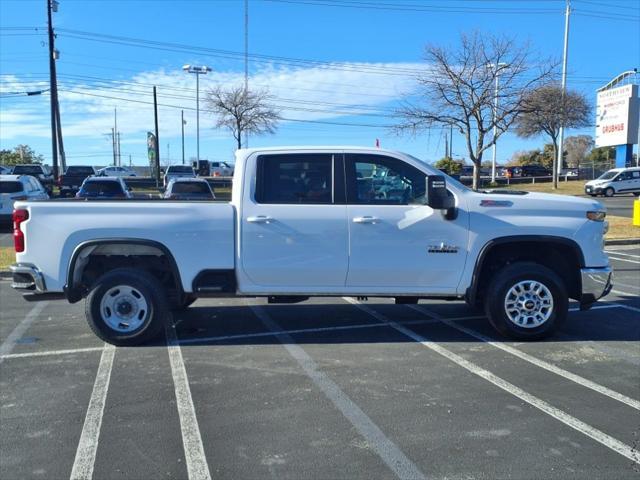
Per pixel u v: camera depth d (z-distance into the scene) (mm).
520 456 3816
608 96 45938
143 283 6191
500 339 6523
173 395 4906
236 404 4699
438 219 6168
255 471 3641
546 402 4715
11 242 15984
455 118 24234
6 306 8492
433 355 5953
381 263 6160
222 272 6172
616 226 19469
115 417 4465
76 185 28734
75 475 3605
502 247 6422
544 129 38406
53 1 32844
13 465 3730
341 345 6324
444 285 6266
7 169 40844
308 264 6148
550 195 6613
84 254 6203
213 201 6512
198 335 6762
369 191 6246
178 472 3637
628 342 6422
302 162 6250
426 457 3807
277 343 6418
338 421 4363
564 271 6645
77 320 7605
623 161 44875
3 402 4785
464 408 4594
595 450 3900
